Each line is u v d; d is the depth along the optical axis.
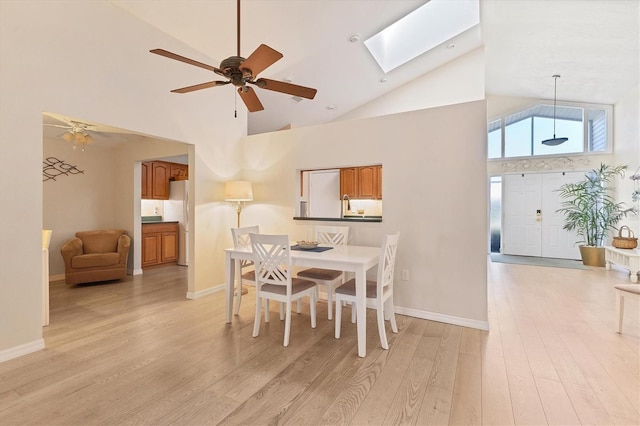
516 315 3.35
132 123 3.25
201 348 2.60
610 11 3.70
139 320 3.22
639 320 3.17
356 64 4.93
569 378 2.12
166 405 1.85
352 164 3.74
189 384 2.07
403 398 1.91
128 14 3.19
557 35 4.40
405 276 3.40
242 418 1.74
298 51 4.16
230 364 2.33
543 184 6.93
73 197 5.02
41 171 2.56
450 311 3.17
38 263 2.54
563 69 5.38
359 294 2.51
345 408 1.82
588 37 4.31
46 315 3.06
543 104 6.95
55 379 2.12
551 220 6.86
